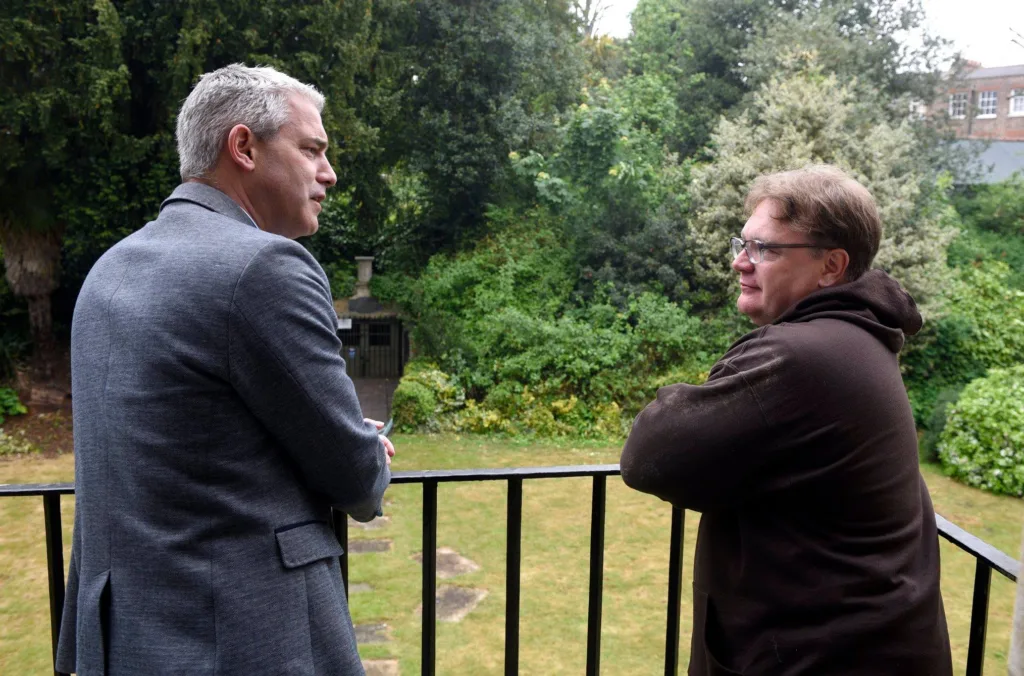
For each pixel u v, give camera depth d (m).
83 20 10.97
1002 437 9.56
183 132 1.25
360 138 12.51
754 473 1.15
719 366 1.21
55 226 12.35
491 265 14.00
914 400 12.20
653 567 6.88
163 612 1.03
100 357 1.08
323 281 1.17
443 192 15.70
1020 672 0.86
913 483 1.17
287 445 1.11
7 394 12.18
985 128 33.34
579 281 13.64
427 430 11.77
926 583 1.15
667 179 14.51
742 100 16.52
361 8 12.38
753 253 1.34
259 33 11.75
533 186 15.41
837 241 1.28
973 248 15.20
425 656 1.59
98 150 11.46
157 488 1.04
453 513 8.16
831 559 1.12
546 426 11.70
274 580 1.09
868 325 1.18
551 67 16.52
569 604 6.16
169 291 1.06
